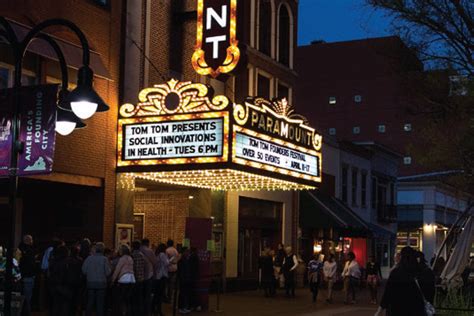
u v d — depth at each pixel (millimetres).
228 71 22922
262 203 32750
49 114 9984
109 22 22609
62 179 20484
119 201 22594
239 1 23562
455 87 20844
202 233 21219
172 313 20328
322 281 34938
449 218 67375
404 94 23781
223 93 29250
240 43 23156
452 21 20594
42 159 9930
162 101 22047
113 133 22516
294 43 36000
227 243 29016
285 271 28406
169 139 21812
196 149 21422
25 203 22531
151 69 24750
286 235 34531
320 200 37562
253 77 31219
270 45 33344
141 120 22266
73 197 22375
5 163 10242
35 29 10305
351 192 44281
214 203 28203
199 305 21109
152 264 18609
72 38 21297
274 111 23891
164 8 25812
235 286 29578
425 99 22078
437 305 14398
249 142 22172
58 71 20625
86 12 21594
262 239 32906
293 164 25141
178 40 26578
